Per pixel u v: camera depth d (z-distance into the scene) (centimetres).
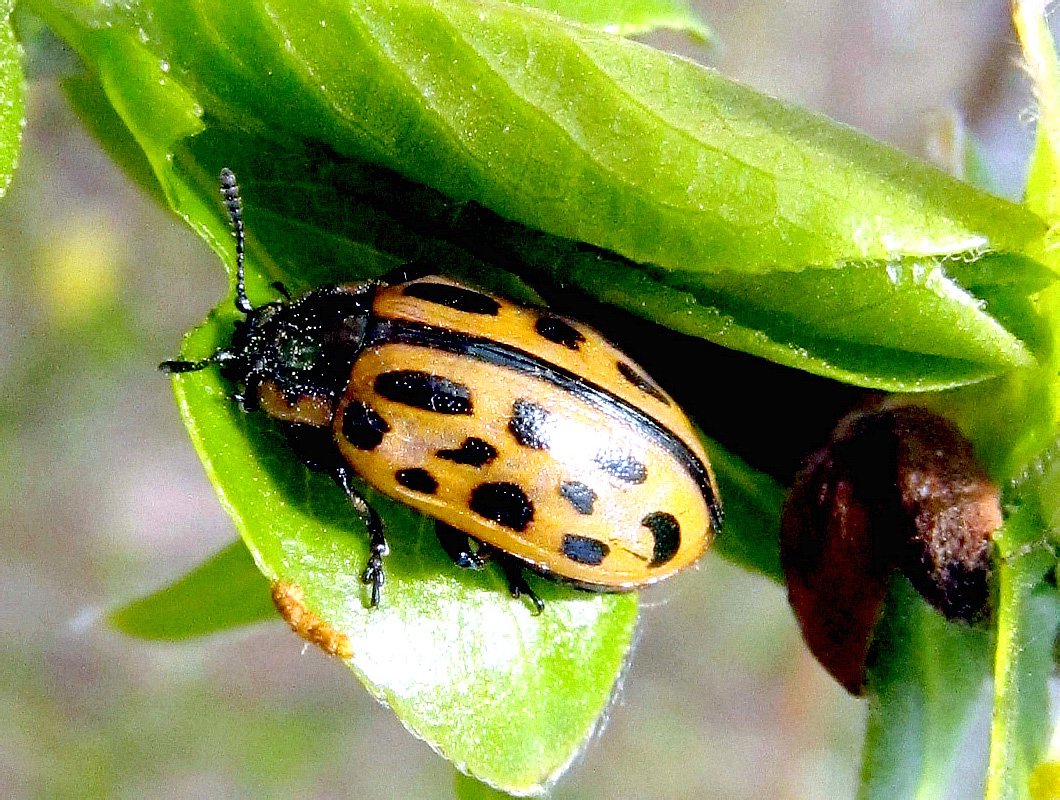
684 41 7
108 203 8
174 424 9
